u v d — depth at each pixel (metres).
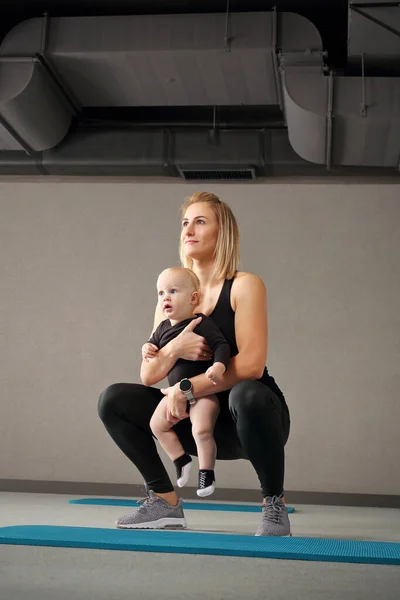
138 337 5.97
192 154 5.80
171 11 5.12
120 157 5.86
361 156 5.19
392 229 5.99
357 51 4.74
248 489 5.61
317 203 6.07
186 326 2.08
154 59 4.80
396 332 5.83
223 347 1.99
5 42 4.85
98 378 5.93
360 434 5.69
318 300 5.92
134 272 6.08
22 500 4.30
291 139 5.34
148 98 5.38
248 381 1.88
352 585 1.09
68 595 0.97
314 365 5.82
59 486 5.77
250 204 6.11
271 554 1.35
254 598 0.97
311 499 5.61
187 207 2.29
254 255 6.03
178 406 1.99
